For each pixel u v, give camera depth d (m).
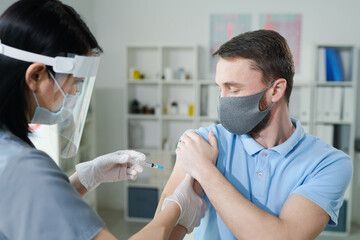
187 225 0.92
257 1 3.56
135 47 3.72
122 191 3.99
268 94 0.93
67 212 0.60
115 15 3.76
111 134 3.93
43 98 0.72
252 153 0.99
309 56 3.55
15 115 0.69
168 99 3.80
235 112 0.93
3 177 0.60
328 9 3.48
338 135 3.34
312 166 0.94
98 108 3.91
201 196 1.02
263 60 0.89
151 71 3.77
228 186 0.87
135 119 3.85
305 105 3.37
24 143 0.68
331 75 3.33
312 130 3.35
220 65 0.93
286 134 1.01
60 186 0.61
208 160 0.93
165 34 3.72
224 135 1.07
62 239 0.59
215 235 1.03
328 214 0.88
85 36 0.74
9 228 0.60
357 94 3.54
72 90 0.77
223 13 3.62
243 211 0.83
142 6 3.72
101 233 0.63
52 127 0.85
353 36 3.48
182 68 3.71
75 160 3.01
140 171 1.10
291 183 0.96
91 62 0.76
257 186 0.98
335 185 0.90
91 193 3.56
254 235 0.82
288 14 3.54
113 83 3.86
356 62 3.25
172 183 1.08
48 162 0.64
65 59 0.70
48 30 0.67
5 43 0.66
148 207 3.62
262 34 0.92
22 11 0.66
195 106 3.47
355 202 3.57
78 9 3.38
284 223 0.83
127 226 3.50
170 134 3.84
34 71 0.67
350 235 3.31
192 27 3.67
